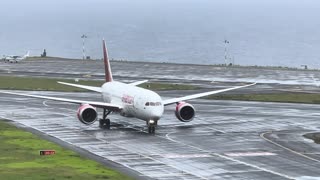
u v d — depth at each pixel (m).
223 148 152.25
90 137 168.62
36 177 116.00
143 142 160.62
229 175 121.44
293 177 120.00
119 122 197.75
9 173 119.56
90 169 124.88
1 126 187.12
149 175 120.56
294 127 189.12
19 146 152.12
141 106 174.88
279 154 144.62
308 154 144.75
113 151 147.50
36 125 191.50
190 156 141.50
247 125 192.62
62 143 158.88
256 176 120.62
